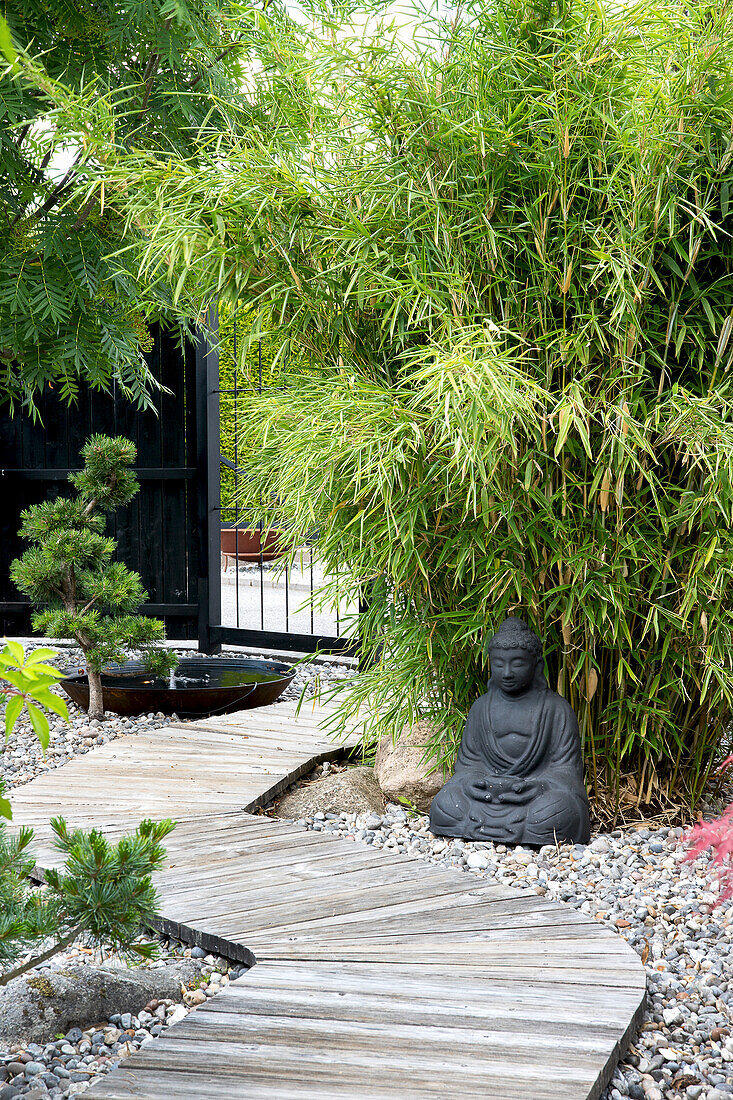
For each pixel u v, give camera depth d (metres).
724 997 2.17
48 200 4.34
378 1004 1.98
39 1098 1.79
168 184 3.04
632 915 2.58
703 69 2.71
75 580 4.93
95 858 1.62
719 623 3.01
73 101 3.05
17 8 3.96
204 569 6.52
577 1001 1.99
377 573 3.25
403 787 3.57
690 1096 1.81
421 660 3.39
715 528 2.91
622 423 2.79
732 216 3.01
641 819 3.31
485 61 2.96
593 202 2.97
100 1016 2.14
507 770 3.13
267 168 2.95
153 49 4.15
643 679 3.23
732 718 3.40
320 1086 1.69
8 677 1.32
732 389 2.98
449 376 2.51
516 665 3.09
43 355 4.51
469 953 2.22
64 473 6.87
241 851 2.88
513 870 2.86
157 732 4.39
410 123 2.99
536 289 2.98
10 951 1.68
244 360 3.13
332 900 2.52
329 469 2.81
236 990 2.04
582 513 3.05
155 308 4.46
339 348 3.26
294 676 5.29
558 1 2.83
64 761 4.21
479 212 2.96
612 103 2.90
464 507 3.00
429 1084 1.70
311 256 3.09
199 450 6.45
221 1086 1.69
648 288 3.05
